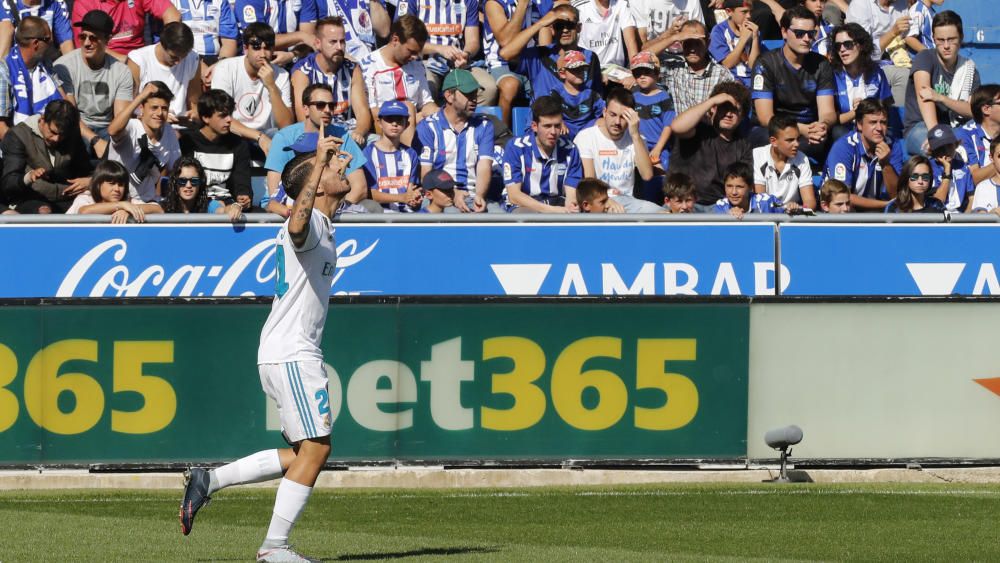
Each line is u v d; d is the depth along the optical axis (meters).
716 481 25.16
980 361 25.42
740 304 25.16
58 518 20.72
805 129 35.78
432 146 33.31
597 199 29.98
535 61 37.00
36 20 33.50
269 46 34.72
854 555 17.98
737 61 38.62
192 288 27.17
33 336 24.41
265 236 27.31
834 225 27.95
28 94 33.50
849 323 25.25
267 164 30.98
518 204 32.38
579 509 22.27
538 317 24.91
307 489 15.98
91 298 24.47
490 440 24.86
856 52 37.06
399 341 24.69
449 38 39.06
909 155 37.47
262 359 16.02
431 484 24.91
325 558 16.45
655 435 25.11
